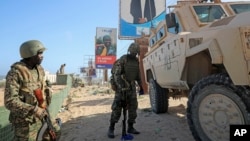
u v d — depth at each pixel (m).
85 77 42.81
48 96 3.05
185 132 5.43
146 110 8.02
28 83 2.71
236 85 3.39
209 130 3.70
